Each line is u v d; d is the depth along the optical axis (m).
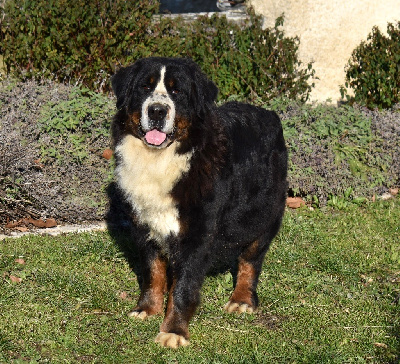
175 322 3.76
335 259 4.47
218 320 3.93
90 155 4.89
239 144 3.91
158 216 3.78
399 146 5.49
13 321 3.78
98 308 3.95
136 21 5.55
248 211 3.96
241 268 4.09
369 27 6.81
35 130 4.89
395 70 5.89
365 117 5.53
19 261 4.25
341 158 5.29
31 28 5.43
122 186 3.84
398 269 4.46
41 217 4.78
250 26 5.93
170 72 3.74
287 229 4.78
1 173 4.71
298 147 5.25
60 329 3.79
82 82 5.46
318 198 5.25
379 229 4.90
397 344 3.82
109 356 3.64
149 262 3.90
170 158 3.72
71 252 4.38
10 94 5.05
